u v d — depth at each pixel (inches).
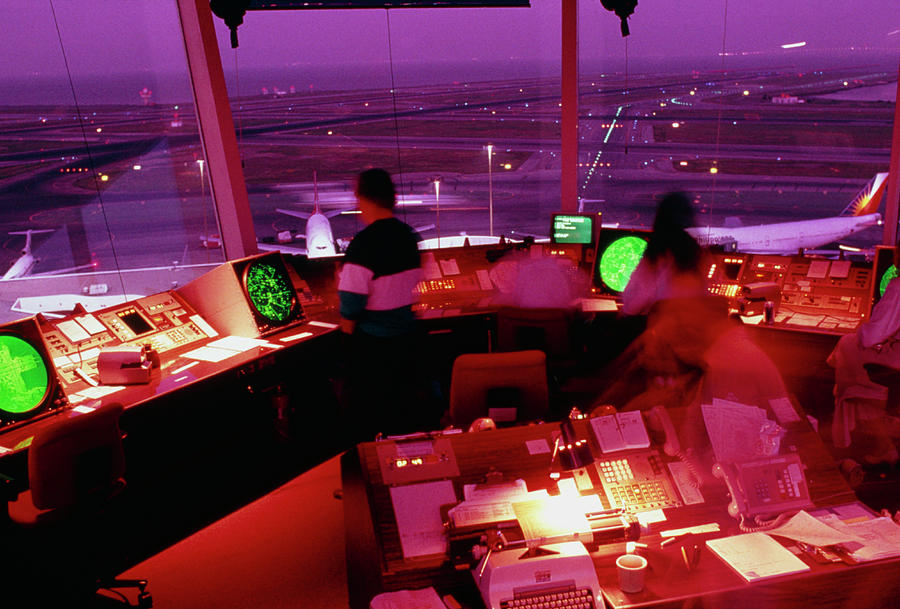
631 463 92.9
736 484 88.3
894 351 135.3
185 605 114.7
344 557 127.6
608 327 199.2
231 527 140.4
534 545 77.6
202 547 133.0
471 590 79.0
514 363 111.5
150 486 158.4
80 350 147.7
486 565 76.5
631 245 193.5
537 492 89.4
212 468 166.7
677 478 92.0
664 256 142.7
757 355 139.8
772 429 93.8
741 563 79.6
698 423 97.3
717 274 184.5
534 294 165.2
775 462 89.7
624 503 88.8
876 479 146.8
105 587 116.1
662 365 154.7
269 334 171.9
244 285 170.9
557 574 75.2
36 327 134.3
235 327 172.4
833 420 147.9
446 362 209.0
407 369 144.1
